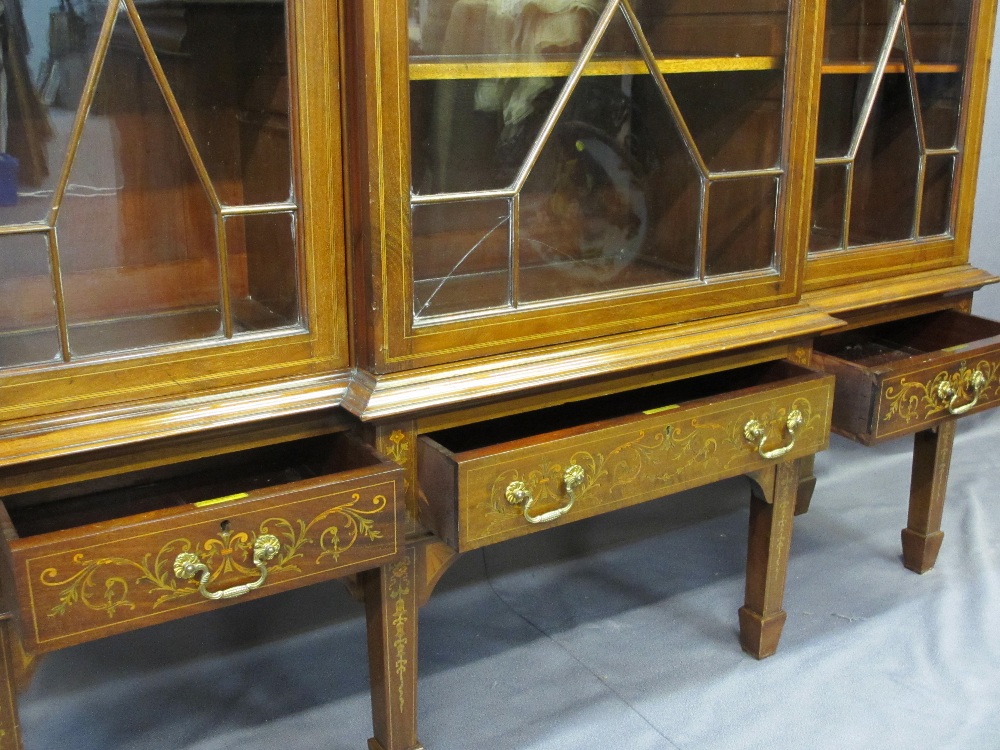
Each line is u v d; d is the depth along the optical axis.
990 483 1.94
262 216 1.00
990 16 1.50
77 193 0.91
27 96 0.88
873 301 1.46
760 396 1.20
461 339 1.08
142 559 0.88
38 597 0.83
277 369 1.03
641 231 1.19
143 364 0.96
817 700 1.35
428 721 1.31
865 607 1.56
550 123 1.09
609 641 1.50
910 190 1.51
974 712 1.31
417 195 1.01
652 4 1.13
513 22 1.03
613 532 1.80
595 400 1.39
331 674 1.44
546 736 1.29
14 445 0.90
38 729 1.31
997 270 2.22
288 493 0.93
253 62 0.95
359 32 0.94
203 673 1.43
